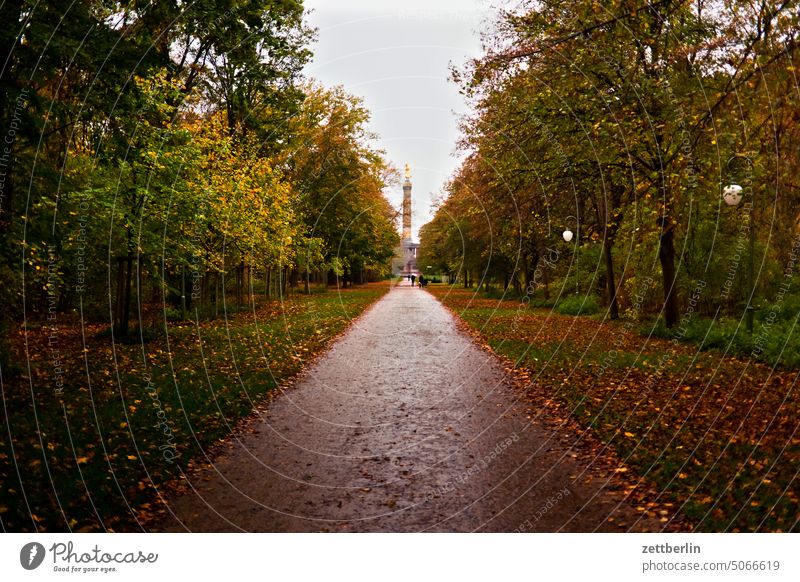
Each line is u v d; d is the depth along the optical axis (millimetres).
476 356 14070
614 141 13148
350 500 5262
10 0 8000
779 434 6375
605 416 7688
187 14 12273
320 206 33156
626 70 12312
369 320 24250
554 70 13234
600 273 25500
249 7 13688
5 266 8805
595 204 20688
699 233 16781
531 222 18031
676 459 5883
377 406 8891
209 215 15586
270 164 22797
